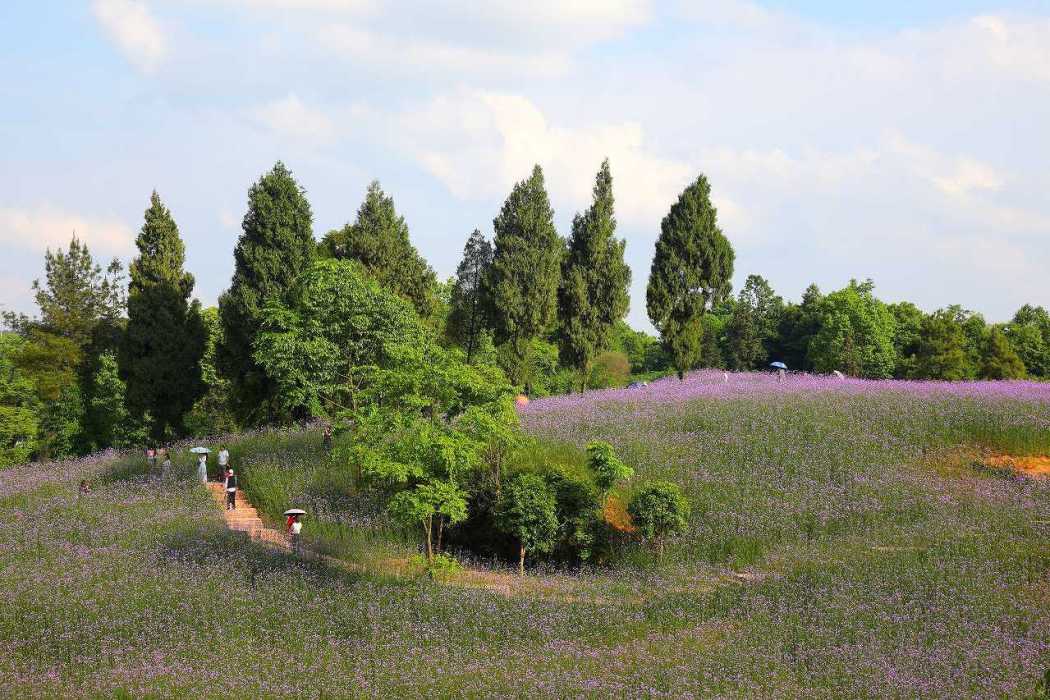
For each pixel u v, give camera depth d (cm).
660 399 4344
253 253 4434
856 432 3538
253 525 3012
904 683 1529
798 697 1502
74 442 6128
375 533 2847
